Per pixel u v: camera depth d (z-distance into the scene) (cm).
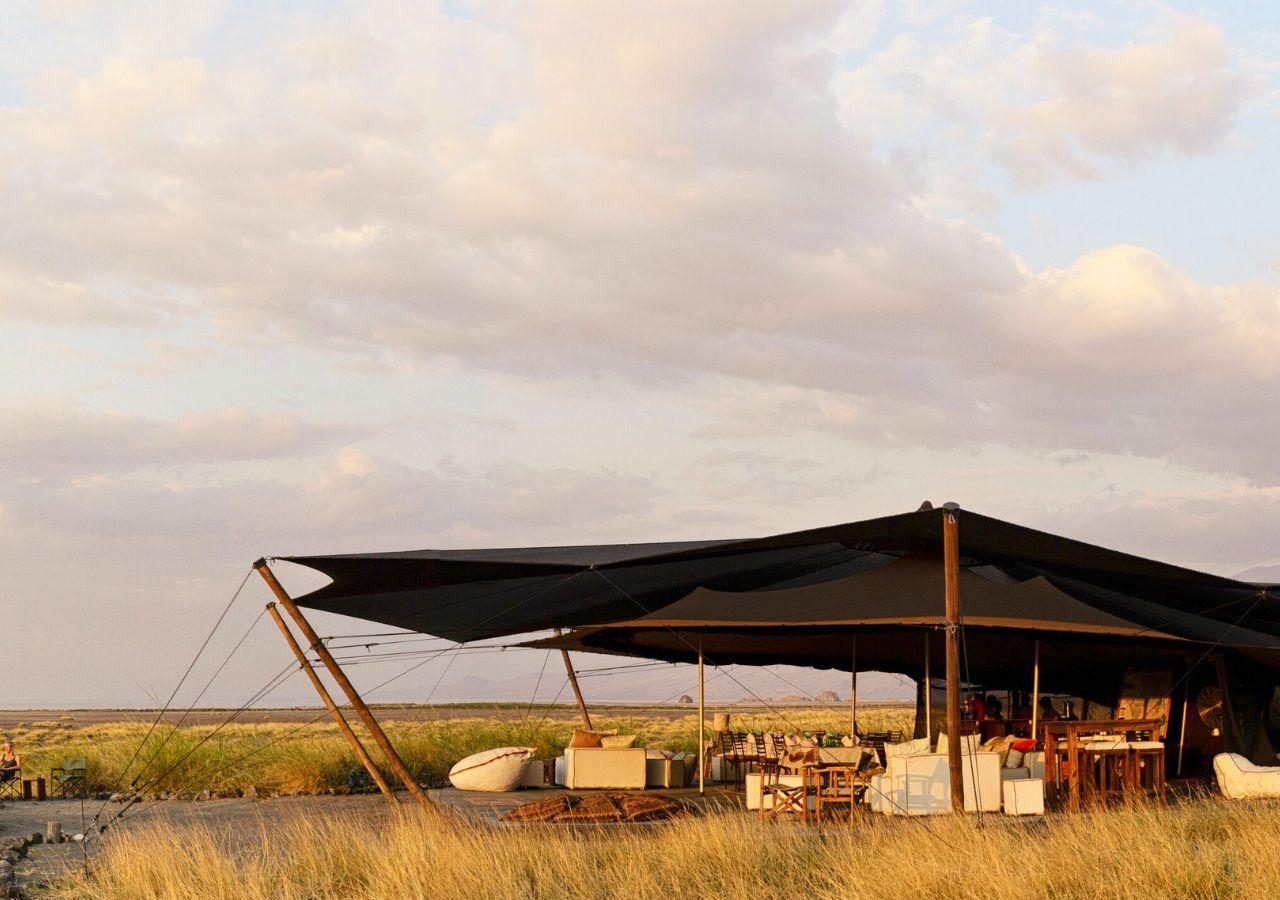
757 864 980
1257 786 1399
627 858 1018
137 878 1012
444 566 1510
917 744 1455
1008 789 1269
